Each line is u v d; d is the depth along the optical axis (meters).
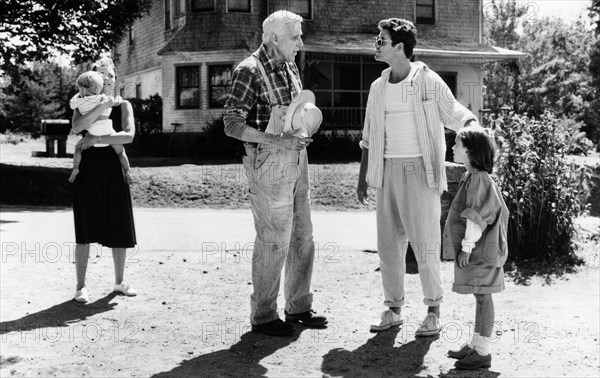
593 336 5.46
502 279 4.84
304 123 5.25
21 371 4.66
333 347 5.25
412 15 29.75
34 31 20.89
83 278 6.44
